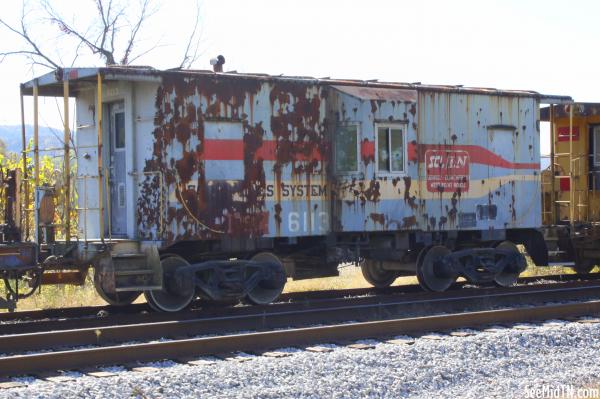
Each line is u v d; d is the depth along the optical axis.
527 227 17.17
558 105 19.00
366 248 15.24
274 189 14.02
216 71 14.41
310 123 14.48
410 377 8.84
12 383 8.17
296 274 15.09
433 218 15.58
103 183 13.62
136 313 13.20
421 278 16.05
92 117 14.02
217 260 13.84
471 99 16.30
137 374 8.54
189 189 13.08
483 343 10.45
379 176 14.70
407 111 15.12
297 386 8.30
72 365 8.94
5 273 12.00
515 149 17.00
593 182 19.11
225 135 13.48
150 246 12.71
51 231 12.72
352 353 9.69
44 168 18.33
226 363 9.23
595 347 10.88
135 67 12.91
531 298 14.89
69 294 16.23
